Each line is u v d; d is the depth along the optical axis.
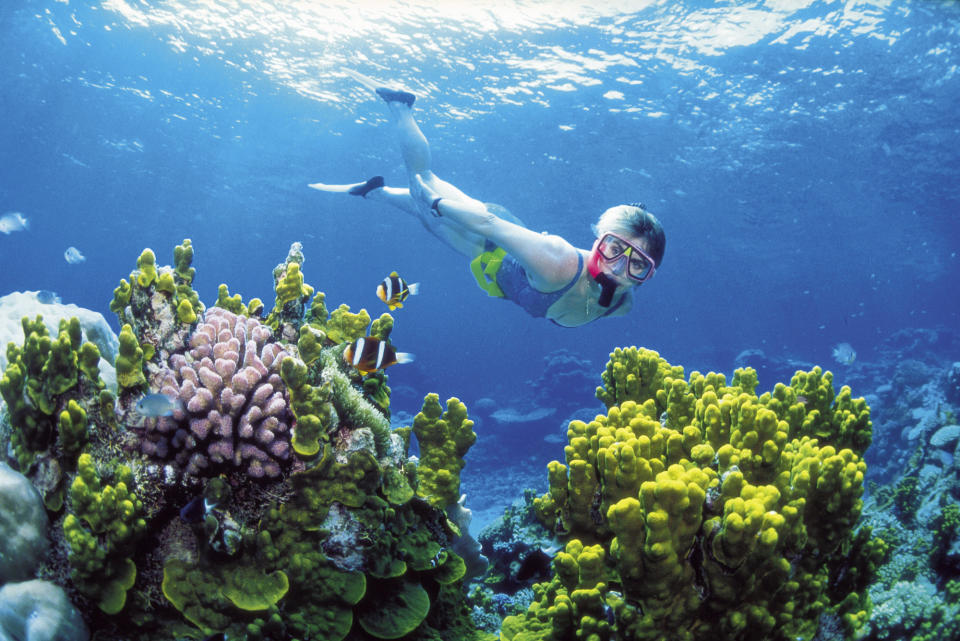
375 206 39.22
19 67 26.86
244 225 47.78
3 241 69.56
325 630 2.29
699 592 2.03
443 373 57.94
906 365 18.44
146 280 2.57
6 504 1.98
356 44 20.39
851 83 20.47
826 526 2.16
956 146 24.97
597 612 2.13
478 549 3.44
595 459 2.41
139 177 38.69
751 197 31.52
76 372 2.29
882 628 3.11
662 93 21.81
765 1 16.92
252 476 2.35
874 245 42.88
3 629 1.92
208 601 2.20
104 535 2.10
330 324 3.31
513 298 3.57
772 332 73.00
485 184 32.22
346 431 2.57
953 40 18.00
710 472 2.12
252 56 22.14
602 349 68.81
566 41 19.53
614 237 3.06
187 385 2.28
